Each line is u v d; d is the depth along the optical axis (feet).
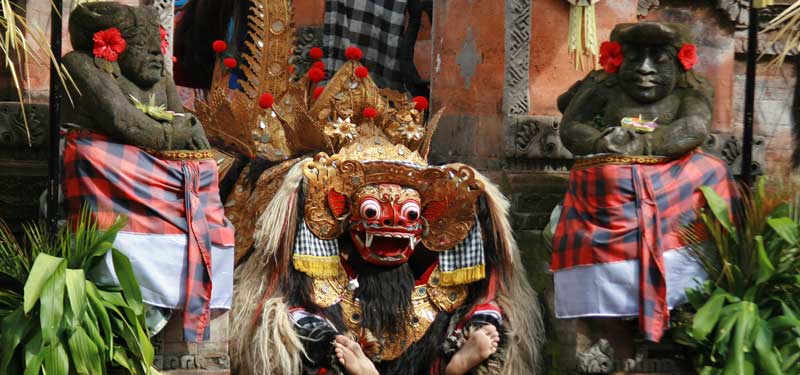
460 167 25.72
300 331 24.90
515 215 27.81
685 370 25.53
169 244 22.98
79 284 21.65
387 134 26.76
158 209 22.93
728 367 23.94
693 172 25.11
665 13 30.14
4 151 25.99
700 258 24.84
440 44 30.96
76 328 21.65
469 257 26.18
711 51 30.19
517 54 28.63
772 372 23.71
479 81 29.50
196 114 28.66
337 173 25.52
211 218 23.63
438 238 26.16
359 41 33.45
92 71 22.72
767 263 23.94
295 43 29.99
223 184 27.48
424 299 26.40
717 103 30.09
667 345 25.40
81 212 22.67
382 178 25.70
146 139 22.86
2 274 22.40
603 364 25.26
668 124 25.52
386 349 26.05
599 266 24.62
